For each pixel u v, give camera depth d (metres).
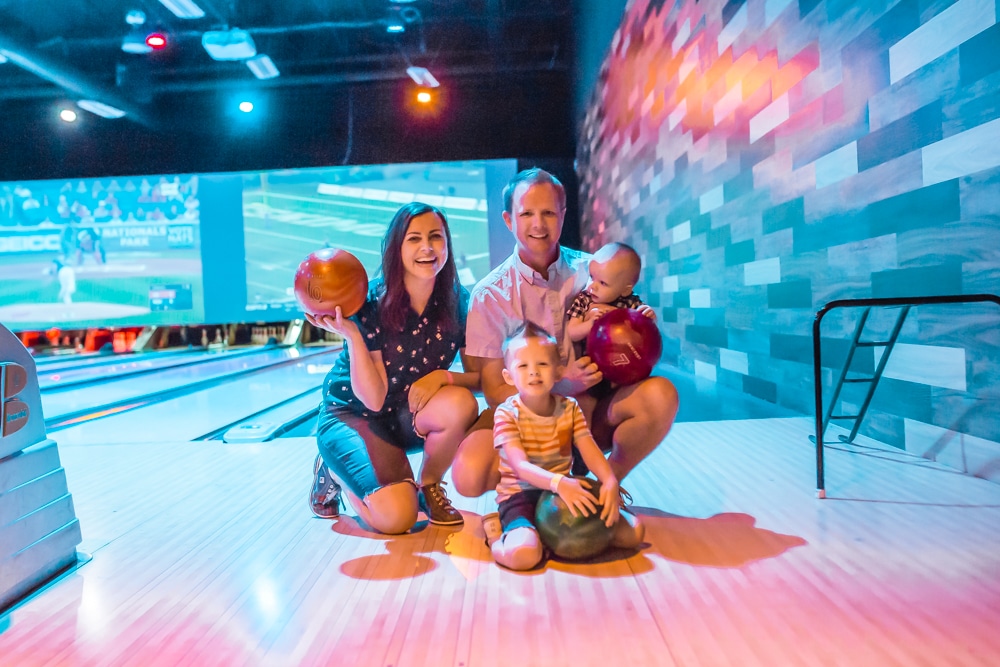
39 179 9.48
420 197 10.99
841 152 2.86
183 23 7.12
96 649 1.28
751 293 3.96
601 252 1.87
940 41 2.20
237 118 9.27
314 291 1.68
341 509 2.14
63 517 1.71
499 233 10.74
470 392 1.89
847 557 1.56
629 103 6.72
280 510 2.15
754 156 3.80
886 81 2.52
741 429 3.07
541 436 1.66
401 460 1.92
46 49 7.25
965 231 2.13
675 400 1.76
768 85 3.57
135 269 10.91
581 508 1.54
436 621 1.33
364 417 1.99
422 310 1.91
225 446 3.28
